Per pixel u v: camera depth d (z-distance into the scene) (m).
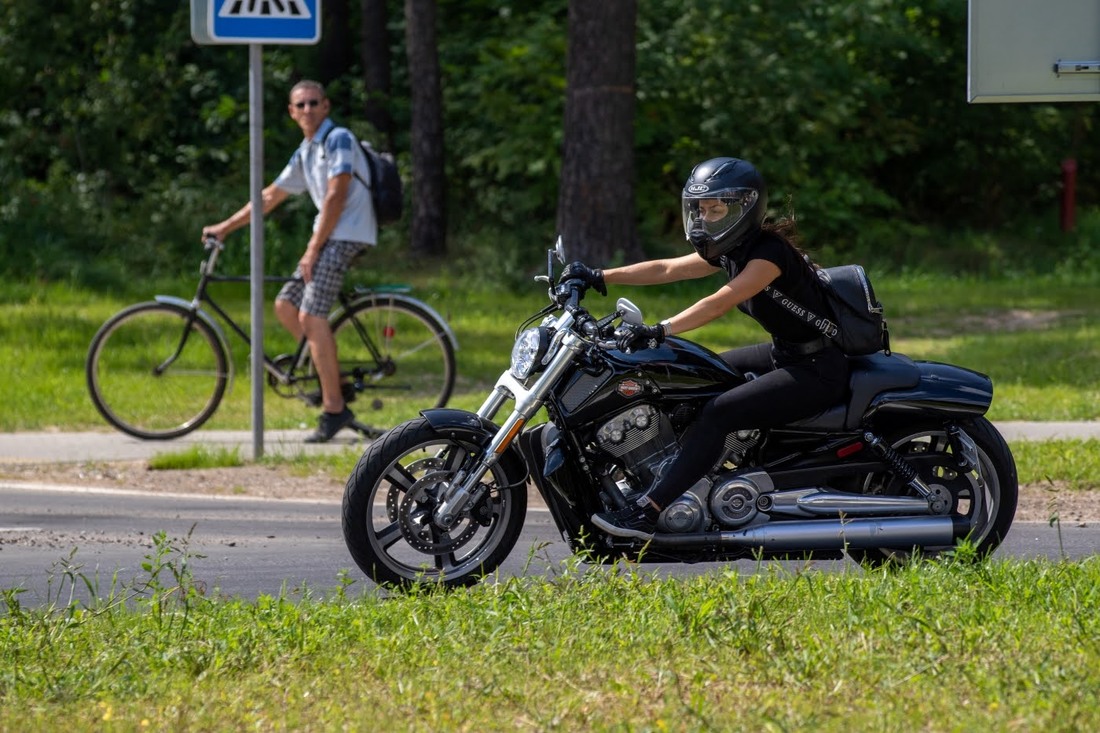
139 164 102.12
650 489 21.39
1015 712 14.94
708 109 96.38
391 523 22.05
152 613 19.31
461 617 19.03
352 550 21.69
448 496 21.58
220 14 34.16
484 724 15.05
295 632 18.38
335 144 36.00
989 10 28.41
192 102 104.88
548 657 17.27
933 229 107.62
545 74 93.75
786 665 16.64
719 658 17.22
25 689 16.44
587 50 77.69
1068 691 15.35
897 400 22.03
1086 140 115.50
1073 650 17.14
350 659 17.42
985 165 111.38
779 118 97.62
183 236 83.62
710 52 95.06
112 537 27.14
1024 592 19.97
